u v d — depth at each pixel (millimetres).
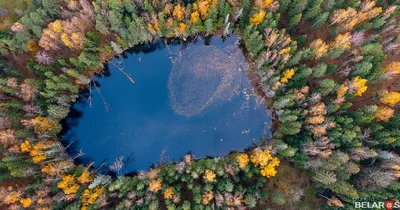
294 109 57688
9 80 53938
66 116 62656
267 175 54719
